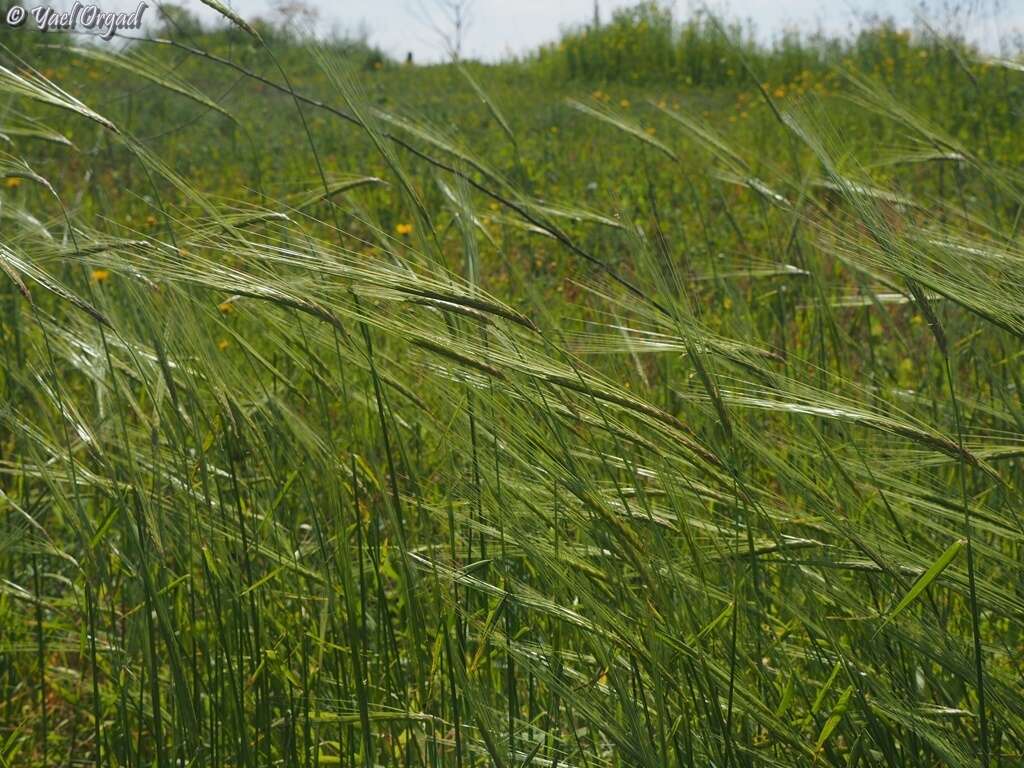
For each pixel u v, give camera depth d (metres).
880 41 9.48
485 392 1.59
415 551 1.71
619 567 1.64
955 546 1.53
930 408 1.93
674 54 11.50
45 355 1.78
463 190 1.84
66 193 4.34
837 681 1.69
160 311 1.64
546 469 1.57
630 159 5.68
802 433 1.77
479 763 1.76
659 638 1.58
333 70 1.82
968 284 1.63
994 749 1.66
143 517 1.67
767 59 10.62
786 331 2.34
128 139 1.72
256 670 1.73
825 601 1.72
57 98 1.70
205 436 1.86
